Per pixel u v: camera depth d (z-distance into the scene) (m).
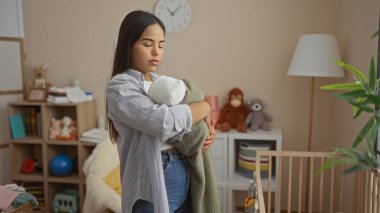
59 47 2.85
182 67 2.69
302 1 2.47
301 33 2.50
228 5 2.57
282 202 2.66
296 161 2.61
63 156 2.71
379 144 1.40
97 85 2.82
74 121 2.69
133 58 1.07
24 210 1.76
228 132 2.44
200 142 1.12
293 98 2.57
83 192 2.62
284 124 2.61
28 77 2.92
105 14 2.74
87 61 2.81
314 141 2.58
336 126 2.47
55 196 2.69
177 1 2.62
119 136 1.11
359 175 1.73
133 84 1.01
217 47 2.62
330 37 2.12
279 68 2.56
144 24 1.03
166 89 0.96
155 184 1.01
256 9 2.54
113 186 2.07
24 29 2.88
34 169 2.80
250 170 2.41
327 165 0.73
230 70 2.63
